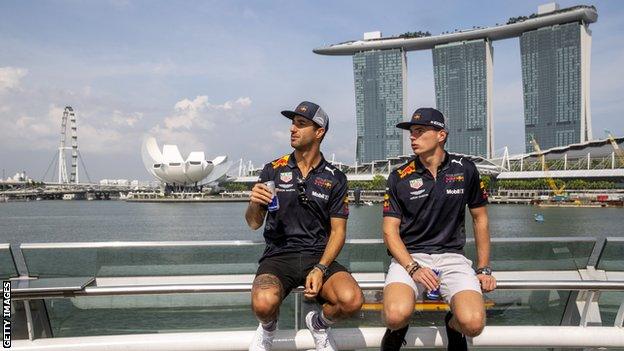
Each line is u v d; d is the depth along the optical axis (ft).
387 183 12.07
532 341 10.96
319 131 11.48
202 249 15.84
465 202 11.74
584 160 552.82
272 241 11.68
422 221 11.70
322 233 11.56
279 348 10.79
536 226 248.93
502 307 13.51
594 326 11.78
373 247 15.39
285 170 11.60
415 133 11.71
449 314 11.03
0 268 14.70
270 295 10.14
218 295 14.15
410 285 10.94
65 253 15.33
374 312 12.66
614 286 10.98
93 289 10.82
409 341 10.84
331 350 10.53
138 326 13.66
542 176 536.42
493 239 16.03
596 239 16.01
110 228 257.55
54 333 13.00
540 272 15.93
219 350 10.90
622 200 460.14
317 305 11.55
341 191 11.44
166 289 10.80
